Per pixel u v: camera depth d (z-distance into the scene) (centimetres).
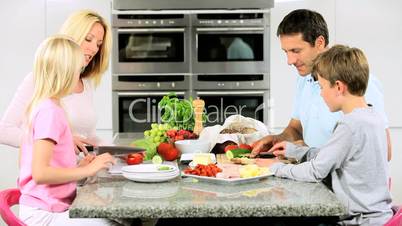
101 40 294
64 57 211
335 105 212
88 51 283
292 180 214
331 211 173
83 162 231
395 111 505
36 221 211
